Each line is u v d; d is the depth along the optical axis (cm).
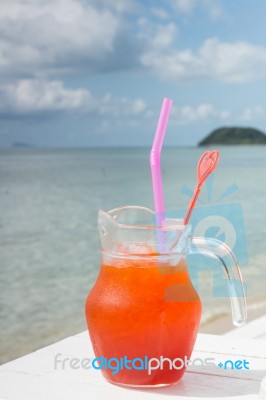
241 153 3803
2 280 1384
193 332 118
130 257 115
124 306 114
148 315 114
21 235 1752
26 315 1128
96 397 114
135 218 120
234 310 115
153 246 116
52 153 3572
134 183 2673
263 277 961
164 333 114
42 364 129
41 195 2366
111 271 117
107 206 2467
